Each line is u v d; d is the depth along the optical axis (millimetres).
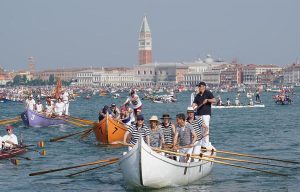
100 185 36125
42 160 46750
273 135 69188
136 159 32906
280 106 161500
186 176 35500
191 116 36156
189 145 35219
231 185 35781
